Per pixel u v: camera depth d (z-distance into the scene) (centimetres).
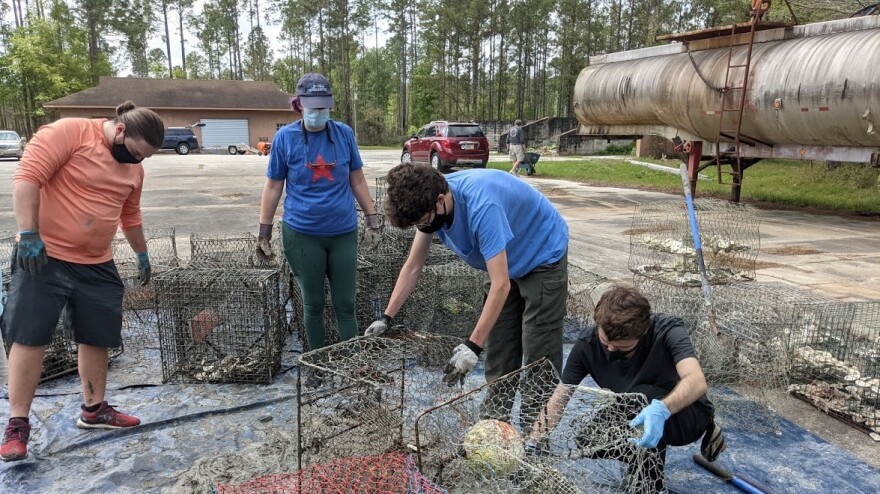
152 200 1310
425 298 466
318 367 266
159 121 303
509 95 6769
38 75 4438
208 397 371
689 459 308
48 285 290
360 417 287
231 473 289
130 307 524
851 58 888
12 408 296
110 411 331
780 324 379
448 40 5859
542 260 278
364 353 298
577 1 5244
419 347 369
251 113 4103
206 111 4006
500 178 271
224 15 7350
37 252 274
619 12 5319
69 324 310
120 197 309
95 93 3950
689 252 466
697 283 428
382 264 475
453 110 5959
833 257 766
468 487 235
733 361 379
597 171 2050
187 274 408
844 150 961
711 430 269
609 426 237
